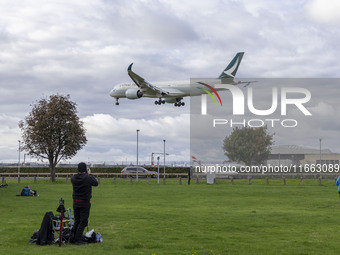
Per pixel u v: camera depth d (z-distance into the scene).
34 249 12.16
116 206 24.80
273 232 15.66
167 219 18.83
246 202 27.70
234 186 45.00
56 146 55.84
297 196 32.59
